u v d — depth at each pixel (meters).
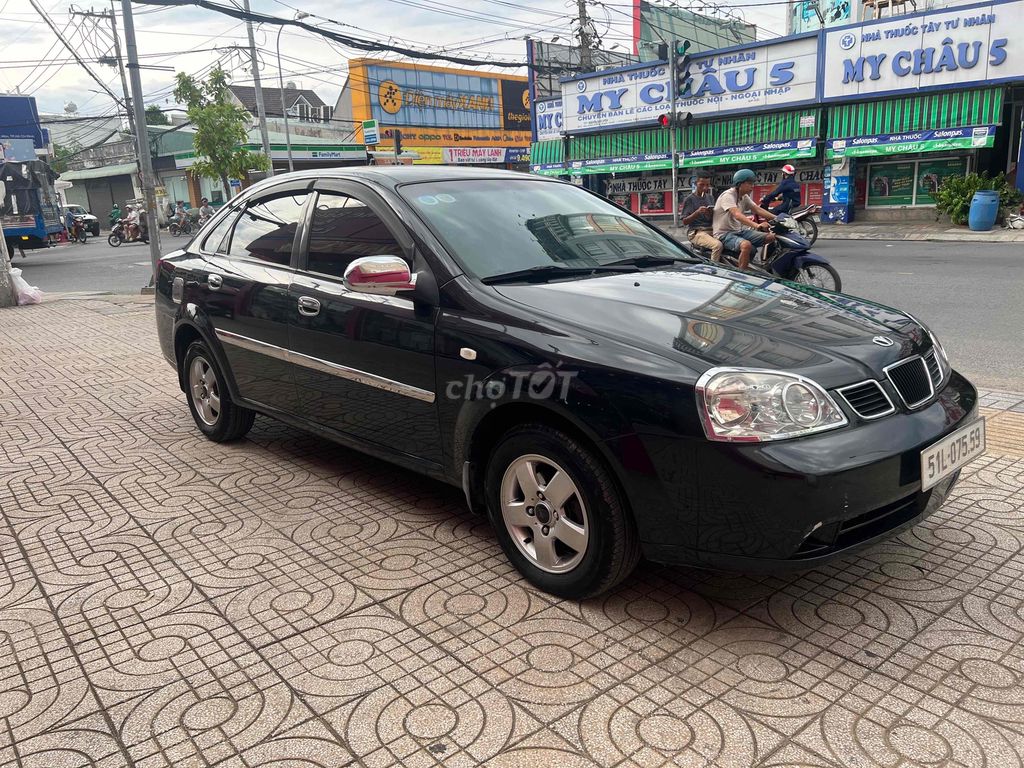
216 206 41.72
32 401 6.47
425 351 3.31
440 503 4.04
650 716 2.36
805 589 3.06
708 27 34.75
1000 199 17.84
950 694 2.41
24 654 2.81
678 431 2.57
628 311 3.03
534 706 2.43
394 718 2.39
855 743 2.22
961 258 13.16
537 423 2.96
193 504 4.11
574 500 2.94
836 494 2.48
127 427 5.58
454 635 2.83
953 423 2.87
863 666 2.57
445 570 3.32
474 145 46.00
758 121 22.47
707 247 8.95
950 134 18.72
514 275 3.40
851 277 11.35
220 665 2.70
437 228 3.52
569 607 3.00
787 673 2.54
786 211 12.57
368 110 40.91
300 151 40.56
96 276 18.55
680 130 24.33
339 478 4.42
